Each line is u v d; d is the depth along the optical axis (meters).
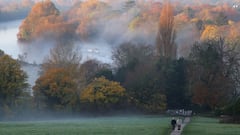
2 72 128.75
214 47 142.12
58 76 139.25
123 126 74.19
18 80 131.38
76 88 143.38
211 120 100.00
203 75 137.00
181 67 156.25
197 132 63.94
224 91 135.50
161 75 153.88
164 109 147.00
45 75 140.12
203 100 136.25
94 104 140.50
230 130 66.38
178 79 154.38
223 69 139.00
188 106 151.75
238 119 89.25
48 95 137.38
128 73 157.38
